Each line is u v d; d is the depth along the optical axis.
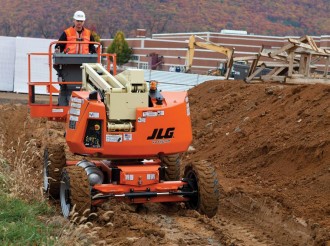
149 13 134.75
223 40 78.06
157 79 36.50
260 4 144.75
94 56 14.41
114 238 10.11
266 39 77.94
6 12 135.50
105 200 11.34
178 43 81.12
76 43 14.42
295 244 10.44
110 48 82.06
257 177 14.59
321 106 15.86
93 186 11.27
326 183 12.60
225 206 13.04
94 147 11.38
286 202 12.27
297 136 15.05
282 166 14.50
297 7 144.88
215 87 24.09
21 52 36.31
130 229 10.55
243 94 21.59
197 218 11.63
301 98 17.33
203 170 11.65
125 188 11.39
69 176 11.02
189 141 11.75
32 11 134.38
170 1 141.38
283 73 26.08
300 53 23.95
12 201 11.10
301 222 11.16
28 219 10.32
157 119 11.43
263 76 24.66
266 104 18.98
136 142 11.40
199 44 35.88
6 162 14.14
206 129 20.23
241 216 12.40
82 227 9.59
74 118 11.52
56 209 11.99
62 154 12.80
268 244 10.44
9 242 9.02
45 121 24.56
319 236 10.22
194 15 135.88
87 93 11.69
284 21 138.12
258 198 12.83
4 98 34.00
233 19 136.62
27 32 125.38
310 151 14.08
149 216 11.75
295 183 13.26
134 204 12.14
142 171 11.46
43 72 35.97
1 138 18.36
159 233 10.37
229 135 18.11
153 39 82.00
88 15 131.75
